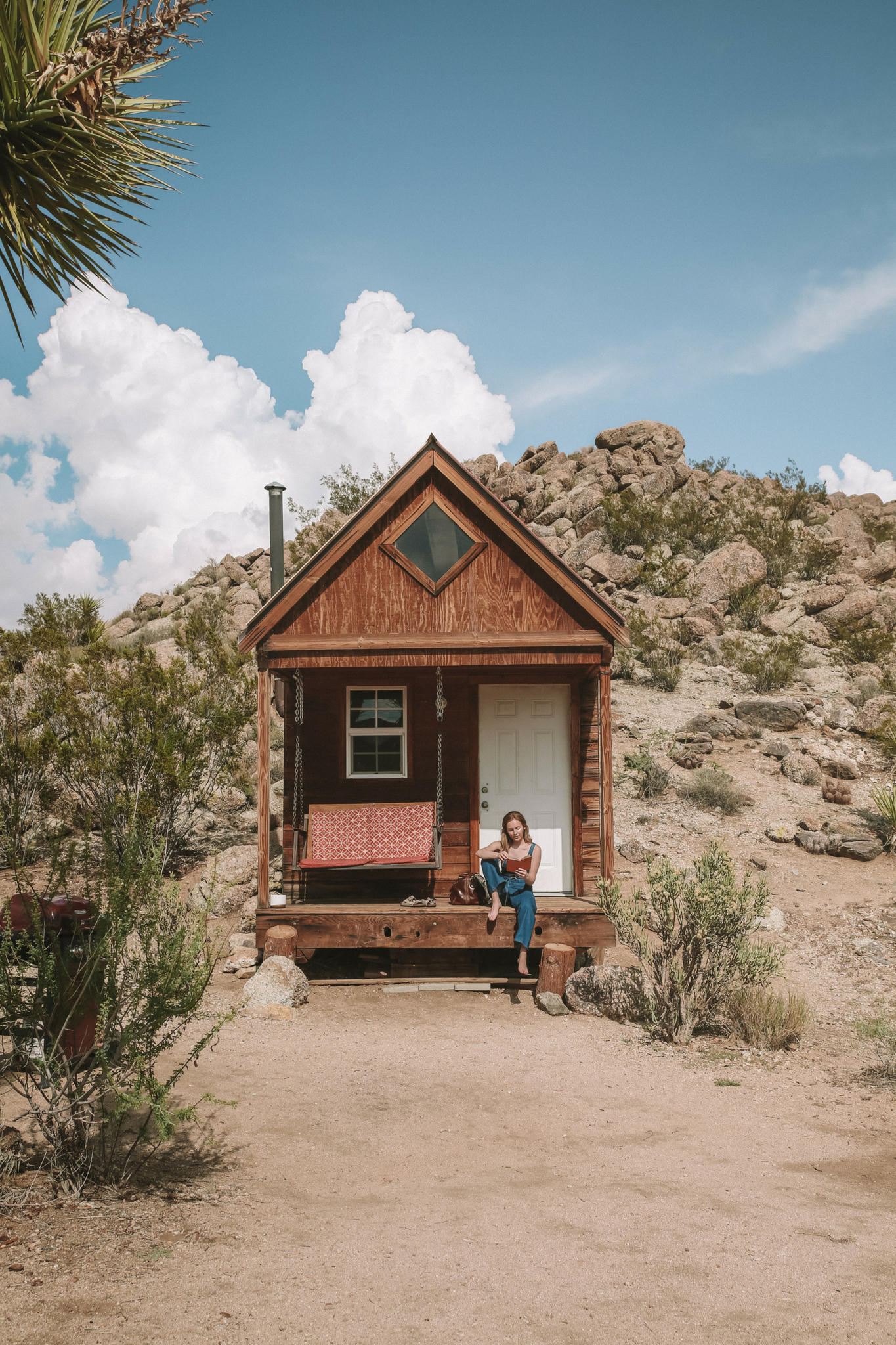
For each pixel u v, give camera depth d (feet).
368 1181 16.29
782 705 60.85
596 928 32.71
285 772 37.32
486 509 34.22
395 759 37.47
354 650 33.47
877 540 107.04
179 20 13.61
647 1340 10.55
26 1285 10.96
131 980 14.61
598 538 92.17
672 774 53.98
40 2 14.53
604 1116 20.70
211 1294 11.18
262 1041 25.57
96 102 14.02
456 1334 10.54
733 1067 24.70
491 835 37.27
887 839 46.75
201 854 43.78
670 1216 14.56
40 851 38.14
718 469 120.37
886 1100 22.15
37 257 15.06
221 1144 17.54
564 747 37.73
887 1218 14.97
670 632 74.95
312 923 32.35
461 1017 29.27
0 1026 14.24
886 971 33.73
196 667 48.67
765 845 46.24
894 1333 10.89
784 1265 12.76
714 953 27.71
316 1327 10.57
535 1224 14.15
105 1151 14.82
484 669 37.37
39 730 46.37
